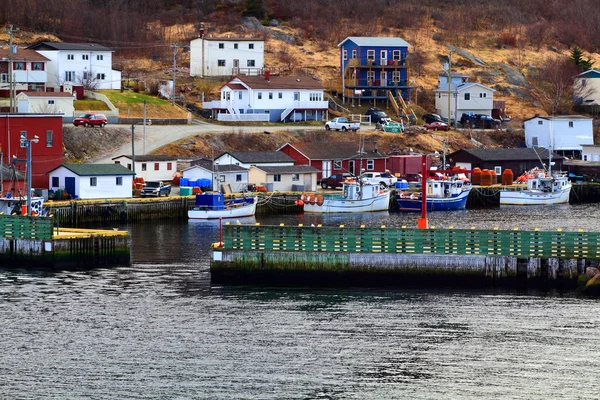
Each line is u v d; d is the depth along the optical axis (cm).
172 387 18050
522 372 18625
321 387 18050
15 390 17938
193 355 19500
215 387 18038
